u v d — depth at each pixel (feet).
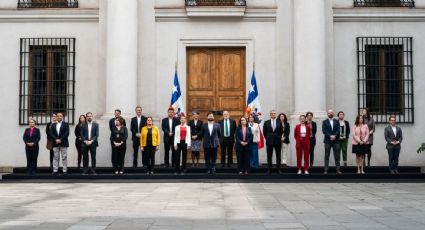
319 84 57.16
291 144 57.11
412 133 59.41
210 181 48.01
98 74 59.77
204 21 60.75
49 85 60.29
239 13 59.77
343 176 50.37
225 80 60.95
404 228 23.13
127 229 23.18
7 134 59.82
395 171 52.47
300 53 57.88
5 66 60.39
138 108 55.67
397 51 60.23
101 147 56.54
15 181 48.70
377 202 32.91
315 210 29.30
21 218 26.58
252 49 60.39
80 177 50.67
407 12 60.13
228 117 54.85
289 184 45.32
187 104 60.75
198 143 54.39
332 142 51.85
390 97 59.98
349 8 60.13
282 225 24.13
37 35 60.49
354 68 60.03
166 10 60.29
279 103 59.62
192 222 25.14
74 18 60.34
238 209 29.73
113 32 57.88
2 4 60.75
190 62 61.05
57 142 52.08
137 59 59.57
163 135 57.72
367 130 51.44
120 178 50.21
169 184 45.52
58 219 26.17
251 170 53.83
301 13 57.88
